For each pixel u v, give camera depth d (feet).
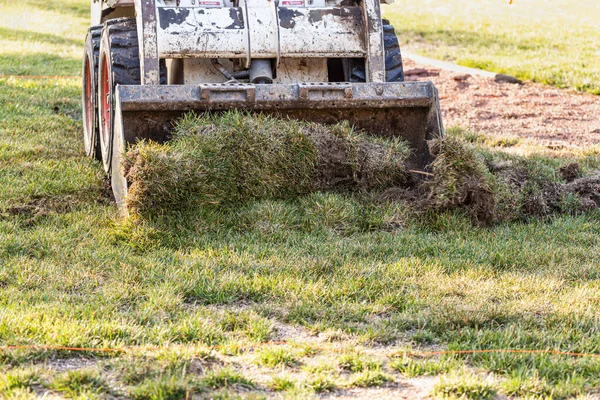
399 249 21.66
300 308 17.66
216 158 22.86
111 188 26.53
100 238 21.81
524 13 89.61
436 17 86.07
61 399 13.53
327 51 25.03
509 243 22.22
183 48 24.18
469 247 21.89
